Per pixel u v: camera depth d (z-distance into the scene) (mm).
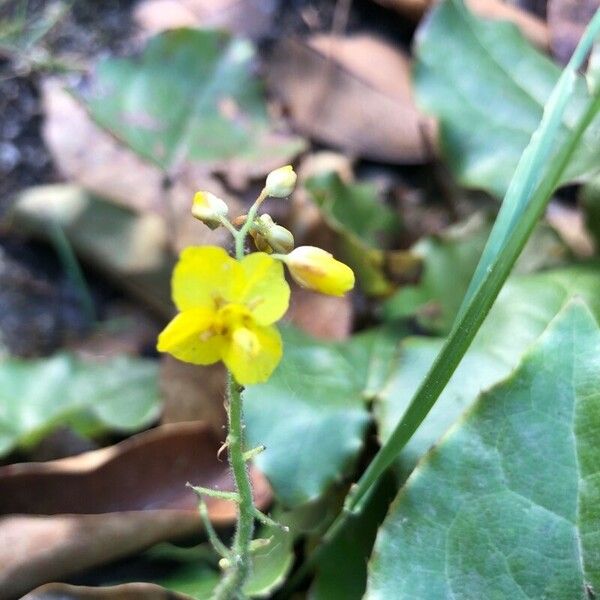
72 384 228
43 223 264
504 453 153
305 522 187
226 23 305
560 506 149
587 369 154
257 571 176
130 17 309
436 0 277
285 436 187
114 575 181
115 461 193
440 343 192
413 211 268
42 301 263
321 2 308
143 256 258
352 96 280
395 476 175
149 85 260
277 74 289
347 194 253
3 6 309
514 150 230
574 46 258
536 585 147
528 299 195
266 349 119
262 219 129
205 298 117
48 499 190
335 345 211
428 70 241
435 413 179
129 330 257
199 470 197
